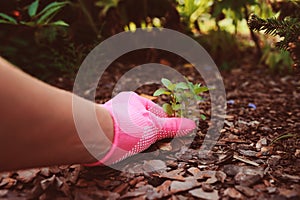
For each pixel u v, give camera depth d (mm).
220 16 2678
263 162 1281
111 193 1140
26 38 2455
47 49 2443
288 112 1741
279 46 1361
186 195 1126
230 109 1779
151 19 2688
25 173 1227
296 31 1297
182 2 2479
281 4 1920
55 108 1065
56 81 2303
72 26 2473
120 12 2646
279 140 1432
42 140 1053
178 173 1229
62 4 2053
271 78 2373
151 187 1168
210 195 1115
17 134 1016
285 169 1234
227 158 1285
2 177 1219
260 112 1742
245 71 2537
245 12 2439
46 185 1157
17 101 999
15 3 2250
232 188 1142
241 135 1492
